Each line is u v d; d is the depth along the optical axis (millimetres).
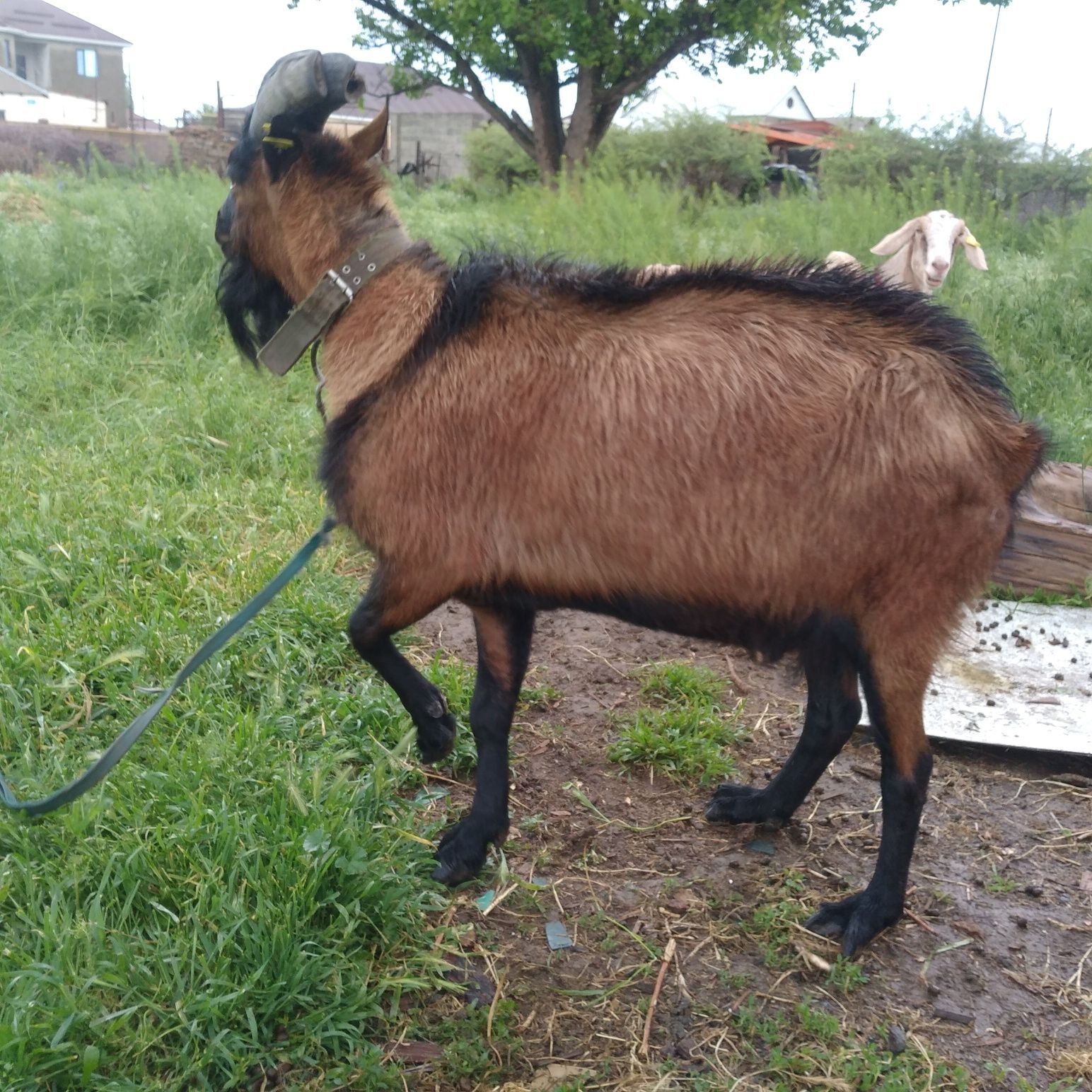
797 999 2646
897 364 2504
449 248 9438
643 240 9945
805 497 2477
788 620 2611
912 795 2695
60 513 4793
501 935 2826
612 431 2547
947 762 3672
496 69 19891
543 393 2596
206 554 4543
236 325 3189
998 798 3488
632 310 2643
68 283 8328
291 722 3428
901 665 2578
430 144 38250
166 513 4824
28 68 50406
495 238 3854
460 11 17547
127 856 2715
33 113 44531
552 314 2666
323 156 2814
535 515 2625
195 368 7023
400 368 2709
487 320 2676
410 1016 2547
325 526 2936
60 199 11570
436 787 3391
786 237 10414
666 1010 2607
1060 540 4738
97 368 6957
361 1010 2498
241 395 6523
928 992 2680
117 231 9203
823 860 3172
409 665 3107
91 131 23750
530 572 2682
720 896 3000
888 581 2516
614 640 4430
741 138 21375
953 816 3383
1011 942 2861
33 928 2469
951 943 2844
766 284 2596
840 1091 2385
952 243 5977
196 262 8609
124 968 2404
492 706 2965
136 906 2662
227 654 3795
